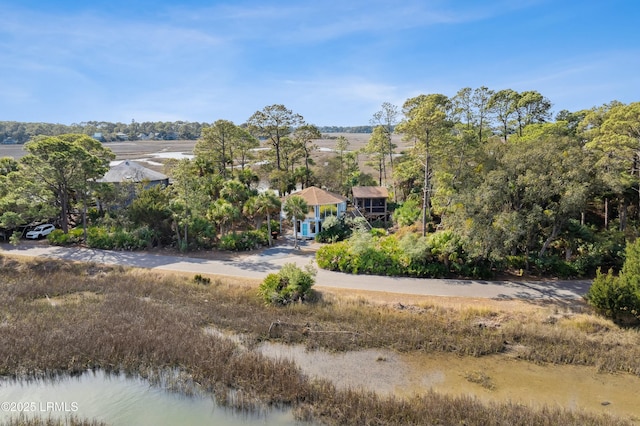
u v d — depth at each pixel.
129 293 30.28
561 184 29.95
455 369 20.70
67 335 22.33
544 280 32.16
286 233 53.41
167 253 41.97
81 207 48.75
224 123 63.16
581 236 34.03
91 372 19.48
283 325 24.88
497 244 29.33
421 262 33.44
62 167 43.69
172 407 16.92
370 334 23.78
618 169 36.38
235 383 18.41
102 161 51.47
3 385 18.33
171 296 29.75
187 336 22.62
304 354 22.06
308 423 15.95
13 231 47.38
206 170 56.19
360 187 59.03
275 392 17.62
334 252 35.78
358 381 19.50
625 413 17.19
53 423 15.37
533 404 17.67
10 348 20.61
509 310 26.41
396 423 15.76
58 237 45.19
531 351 22.03
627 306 24.45
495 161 37.47
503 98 62.84
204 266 37.19
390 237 39.12
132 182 55.88
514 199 31.70
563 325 24.69
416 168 52.66
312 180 69.62
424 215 42.56
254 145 70.12
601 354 21.58
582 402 17.98
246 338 23.50
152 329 23.52
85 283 32.31
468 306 26.83
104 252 42.00
